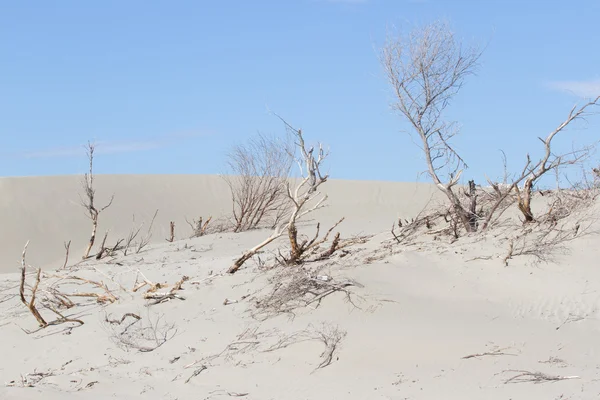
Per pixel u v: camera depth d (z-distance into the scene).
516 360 9.41
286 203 31.72
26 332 12.57
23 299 12.79
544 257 13.50
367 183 42.88
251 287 13.16
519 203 15.84
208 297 13.04
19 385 9.74
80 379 9.94
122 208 38.28
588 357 9.54
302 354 10.16
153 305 13.13
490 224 16.34
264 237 26.30
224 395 9.00
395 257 14.04
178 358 10.58
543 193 19.34
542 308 11.80
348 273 12.88
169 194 41.12
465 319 11.28
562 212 15.99
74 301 14.27
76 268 19.38
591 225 14.71
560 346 9.98
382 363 9.61
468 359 9.53
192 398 8.93
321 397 8.66
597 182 17.11
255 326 11.39
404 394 8.45
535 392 8.12
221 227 30.69
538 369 9.02
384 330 10.67
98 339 11.79
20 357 11.50
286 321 11.41
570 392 8.02
